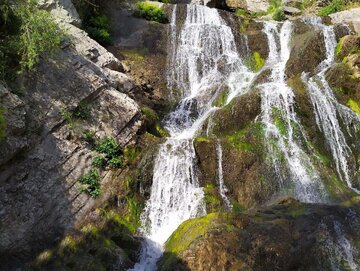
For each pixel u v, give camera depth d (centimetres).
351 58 1446
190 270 760
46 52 1112
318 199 1040
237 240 792
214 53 1672
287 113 1240
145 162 1076
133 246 887
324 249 800
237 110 1258
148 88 1459
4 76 994
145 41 1666
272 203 994
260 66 1669
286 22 1856
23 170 902
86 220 925
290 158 1123
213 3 2316
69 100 1080
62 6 1402
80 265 804
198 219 869
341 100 1348
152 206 1020
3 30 1054
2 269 775
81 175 993
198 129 1275
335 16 1886
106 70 1309
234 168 1091
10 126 879
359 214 896
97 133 1085
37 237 853
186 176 1067
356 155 1227
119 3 1794
